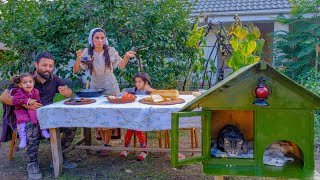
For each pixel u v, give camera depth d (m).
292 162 1.92
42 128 2.75
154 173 3.08
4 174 3.09
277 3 9.55
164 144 3.81
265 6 9.44
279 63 8.25
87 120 2.67
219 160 1.92
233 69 4.34
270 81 1.77
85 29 4.36
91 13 4.52
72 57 4.62
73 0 4.50
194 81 5.89
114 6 4.61
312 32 7.62
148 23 4.70
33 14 4.86
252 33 4.33
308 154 1.80
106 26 4.57
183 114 1.83
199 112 1.86
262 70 1.76
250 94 1.80
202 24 6.61
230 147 1.96
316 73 6.33
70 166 3.22
